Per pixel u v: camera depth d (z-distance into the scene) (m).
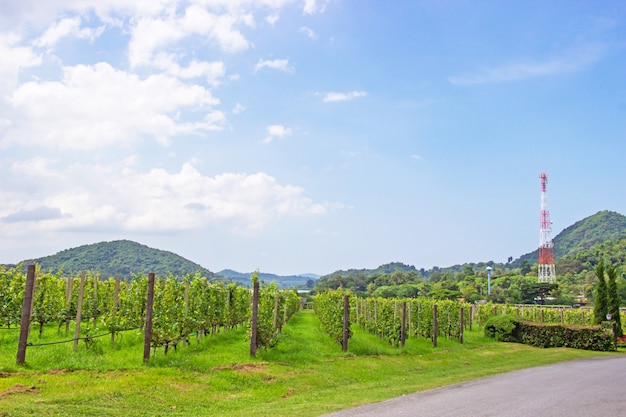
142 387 10.65
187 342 16.33
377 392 12.29
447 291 79.81
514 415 9.34
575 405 10.41
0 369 11.02
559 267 123.44
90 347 14.32
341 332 19.94
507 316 29.66
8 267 16.08
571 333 27.33
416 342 24.47
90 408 8.93
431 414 9.40
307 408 10.04
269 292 18.56
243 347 17.44
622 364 20.02
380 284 114.31
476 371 17.19
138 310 16.67
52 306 17.05
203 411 9.70
